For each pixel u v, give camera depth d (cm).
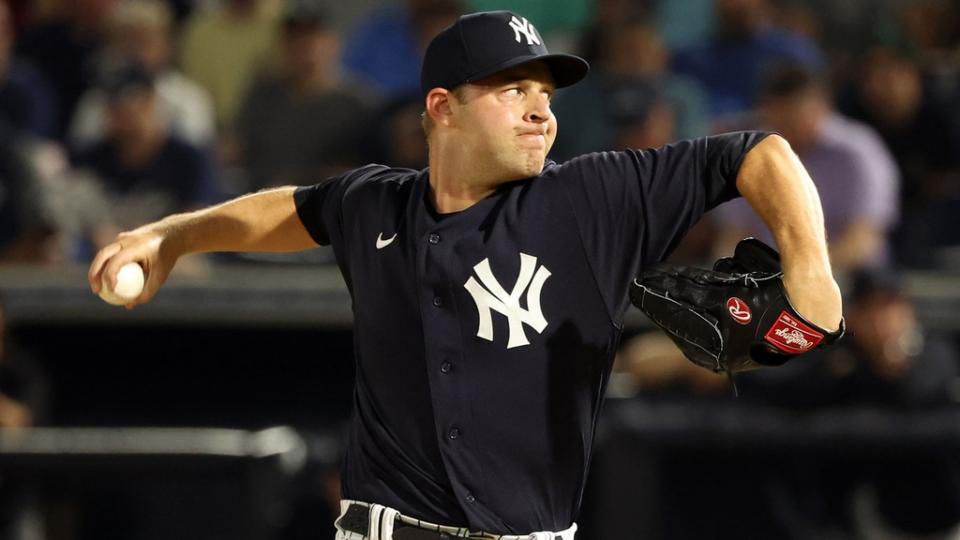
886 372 2486
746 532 2530
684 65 3388
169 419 2769
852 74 3438
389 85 3500
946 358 2570
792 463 2516
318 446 2634
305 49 3203
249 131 3231
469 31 1177
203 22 3641
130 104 3038
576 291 1163
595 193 1172
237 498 2391
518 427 1160
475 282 1167
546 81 1186
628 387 2591
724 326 1108
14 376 2595
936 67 3331
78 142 3166
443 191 1209
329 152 3166
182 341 2755
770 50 3378
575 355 1164
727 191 1158
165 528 2523
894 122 3192
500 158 1170
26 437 2402
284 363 2764
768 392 2489
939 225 3086
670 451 2484
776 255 1130
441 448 1161
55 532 2462
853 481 2505
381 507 1188
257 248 1347
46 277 2716
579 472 1187
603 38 3111
